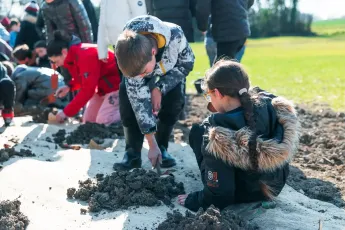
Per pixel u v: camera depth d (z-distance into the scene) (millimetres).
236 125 3223
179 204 3596
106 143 5125
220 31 5684
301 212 3549
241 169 3309
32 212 3369
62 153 4660
